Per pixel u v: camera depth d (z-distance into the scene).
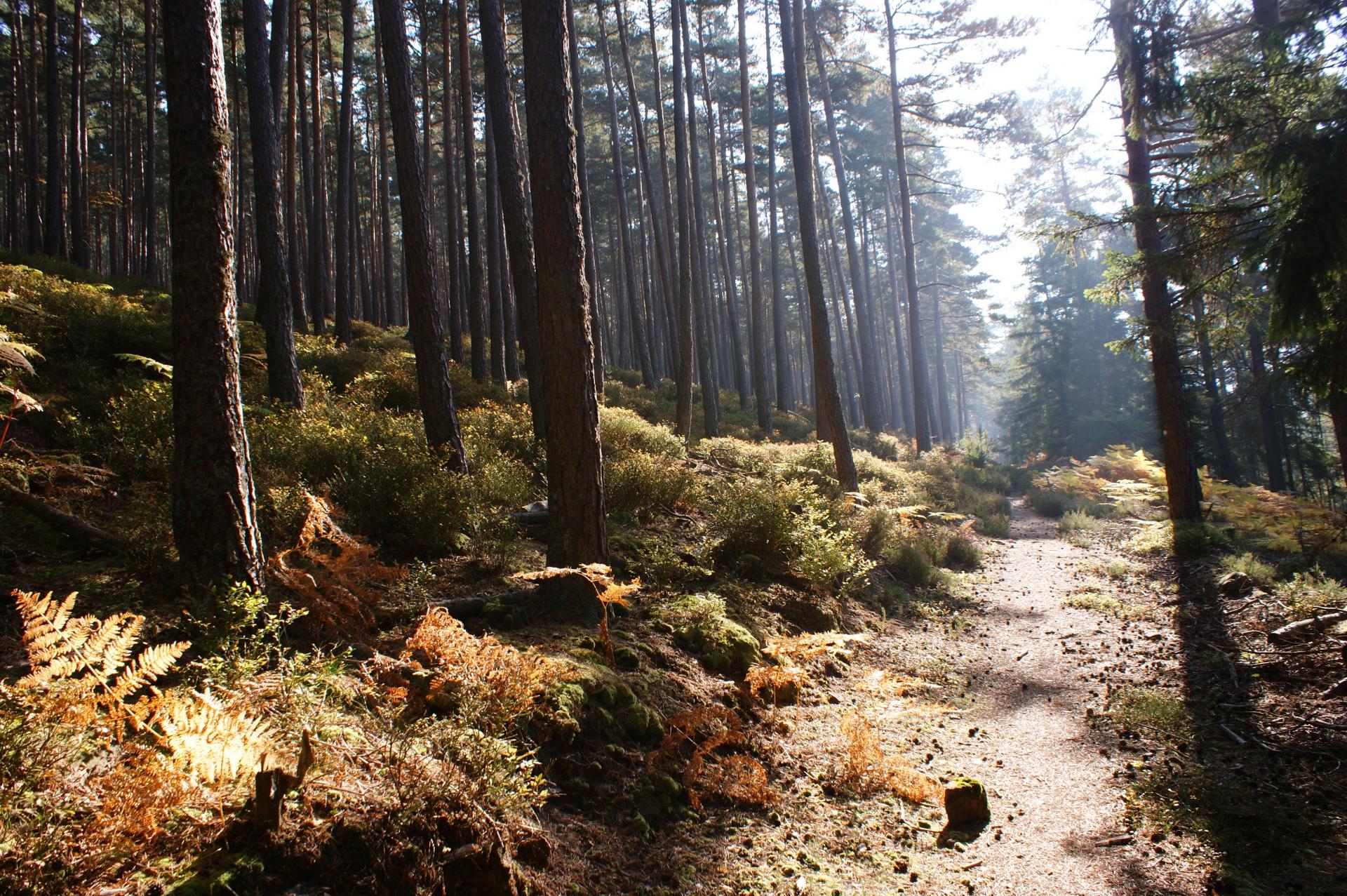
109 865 2.59
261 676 3.64
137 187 37.00
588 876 3.79
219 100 5.15
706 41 34.41
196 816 2.91
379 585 6.15
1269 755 5.39
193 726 3.04
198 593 4.80
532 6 6.81
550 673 4.70
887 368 51.78
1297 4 9.55
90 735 3.00
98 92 36.06
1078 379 39.34
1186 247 8.80
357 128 41.59
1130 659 7.82
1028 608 10.42
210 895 2.70
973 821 4.77
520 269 11.61
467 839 3.41
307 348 16.06
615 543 8.71
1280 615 7.98
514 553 7.84
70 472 6.92
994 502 20.14
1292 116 7.40
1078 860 4.28
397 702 4.10
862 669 7.55
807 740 5.75
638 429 14.52
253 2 13.95
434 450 9.38
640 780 4.62
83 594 5.16
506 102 11.45
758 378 27.03
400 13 9.98
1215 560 11.16
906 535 12.49
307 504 6.88
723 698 5.89
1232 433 24.97
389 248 32.94
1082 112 14.12
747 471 15.29
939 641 8.81
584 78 35.09
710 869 4.10
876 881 4.11
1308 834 4.39
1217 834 4.42
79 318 11.46
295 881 2.95
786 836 4.52
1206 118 8.35
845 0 26.45
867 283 43.38
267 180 14.20
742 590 8.15
